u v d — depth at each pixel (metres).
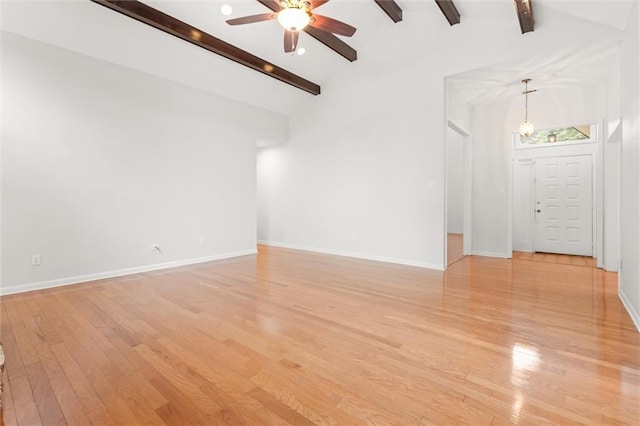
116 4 3.34
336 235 5.91
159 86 4.70
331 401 1.65
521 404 1.60
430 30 4.53
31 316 2.80
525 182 6.08
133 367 1.97
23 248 3.57
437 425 1.46
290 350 2.19
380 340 2.33
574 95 4.74
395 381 1.82
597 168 4.71
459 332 2.46
